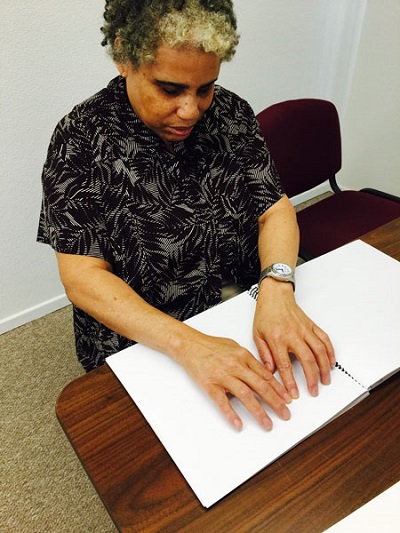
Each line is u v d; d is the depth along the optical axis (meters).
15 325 1.61
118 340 0.83
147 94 0.65
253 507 0.46
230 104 0.88
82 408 0.55
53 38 1.22
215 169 0.85
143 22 0.58
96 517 1.09
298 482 0.48
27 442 1.26
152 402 0.55
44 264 1.57
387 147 1.98
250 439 0.51
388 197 1.45
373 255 0.79
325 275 0.75
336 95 2.10
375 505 0.45
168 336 0.61
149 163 0.76
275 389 0.56
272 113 1.28
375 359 0.60
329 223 1.35
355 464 0.49
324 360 0.59
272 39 1.76
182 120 0.67
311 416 0.53
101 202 0.74
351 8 1.82
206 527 0.44
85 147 0.73
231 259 0.90
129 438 0.52
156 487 0.47
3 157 1.31
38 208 1.45
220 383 0.56
